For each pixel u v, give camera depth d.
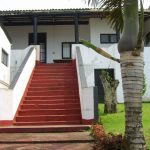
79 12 22.70
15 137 11.97
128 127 7.91
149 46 23.11
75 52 21.05
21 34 25.67
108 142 8.27
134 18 8.15
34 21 23.12
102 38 24.55
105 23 24.61
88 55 21.33
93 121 14.02
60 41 25.69
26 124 14.35
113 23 10.16
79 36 25.36
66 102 16.08
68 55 25.56
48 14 22.94
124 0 8.27
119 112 16.48
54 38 25.69
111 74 21.27
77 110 15.27
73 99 16.19
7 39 19.72
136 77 7.95
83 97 14.42
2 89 14.30
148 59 21.23
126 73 8.00
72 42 25.61
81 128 13.13
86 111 14.21
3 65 18.50
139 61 8.01
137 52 7.96
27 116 14.87
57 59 24.75
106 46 24.30
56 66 20.33
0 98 14.24
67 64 20.88
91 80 21.14
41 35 25.73
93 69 21.23
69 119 14.77
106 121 14.38
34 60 20.62
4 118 14.17
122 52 8.12
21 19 24.33
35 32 22.91
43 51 25.62
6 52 19.38
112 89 16.59
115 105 16.45
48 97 16.44
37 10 22.84
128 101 7.94
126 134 7.98
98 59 21.30
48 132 13.00
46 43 25.62
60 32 25.75
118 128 12.62
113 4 9.16
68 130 13.09
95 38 24.50
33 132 13.02
